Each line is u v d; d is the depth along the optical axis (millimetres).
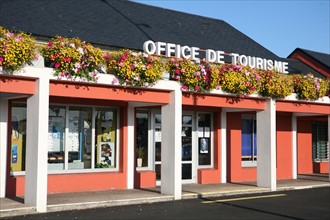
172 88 13562
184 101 14078
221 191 14953
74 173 14539
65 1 17500
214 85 14219
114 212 11242
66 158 14586
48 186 13773
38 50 11367
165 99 13680
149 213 11164
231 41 20875
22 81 11047
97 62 11859
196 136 17578
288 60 24219
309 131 22516
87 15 17062
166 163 13789
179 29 19719
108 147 15523
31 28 13969
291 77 17031
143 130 16312
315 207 12477
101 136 15398
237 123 18375
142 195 13531
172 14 21297
